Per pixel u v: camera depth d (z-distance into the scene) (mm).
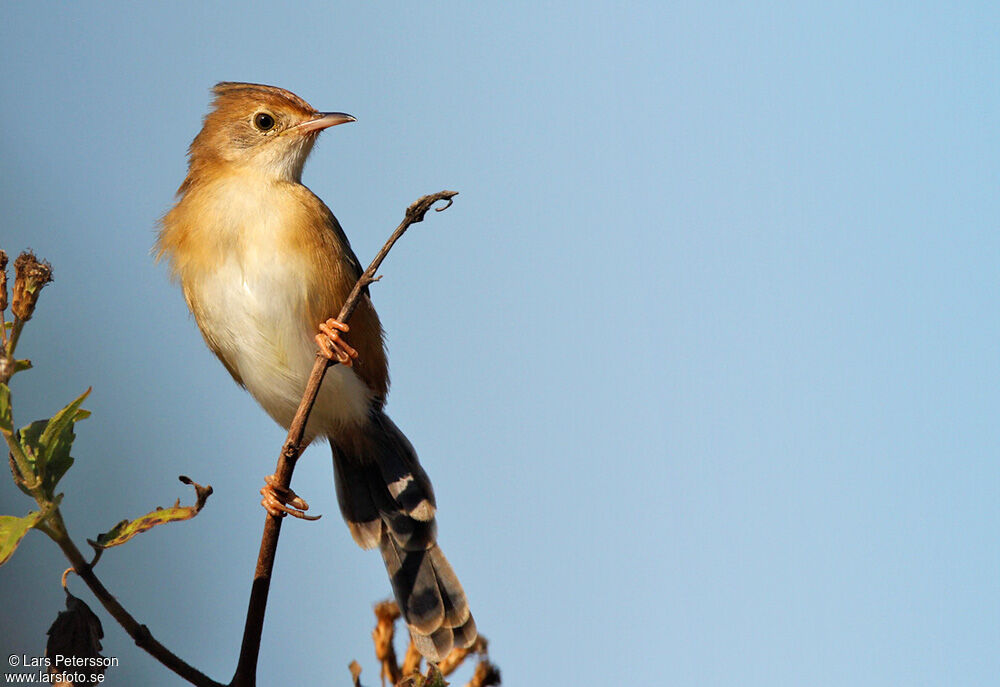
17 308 5551
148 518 5508
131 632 5512
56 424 5316
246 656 6141
